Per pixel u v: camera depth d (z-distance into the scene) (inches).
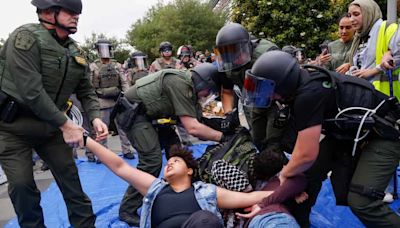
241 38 119.7
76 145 110.0
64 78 115.7
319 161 116.9
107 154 110.3
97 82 238.1
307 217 121.0
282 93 95.4
